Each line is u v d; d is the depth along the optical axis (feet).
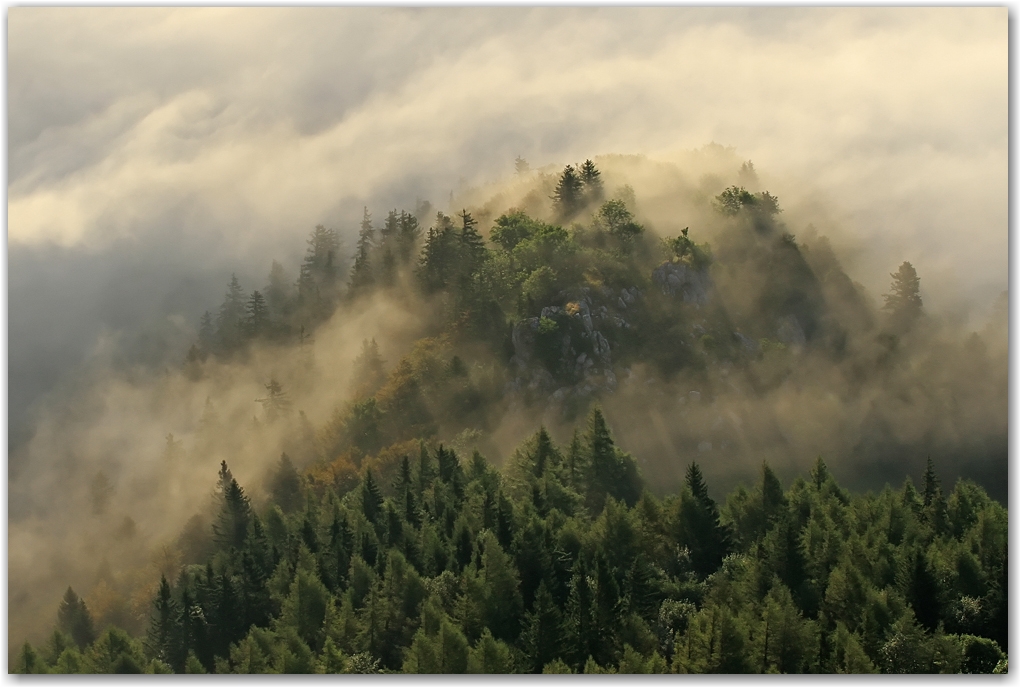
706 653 296.92
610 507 416.46
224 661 380.17
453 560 419.33
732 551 412.16
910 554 354.13
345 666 330.95
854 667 288.10
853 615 330.95
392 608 374.02
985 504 461.78
